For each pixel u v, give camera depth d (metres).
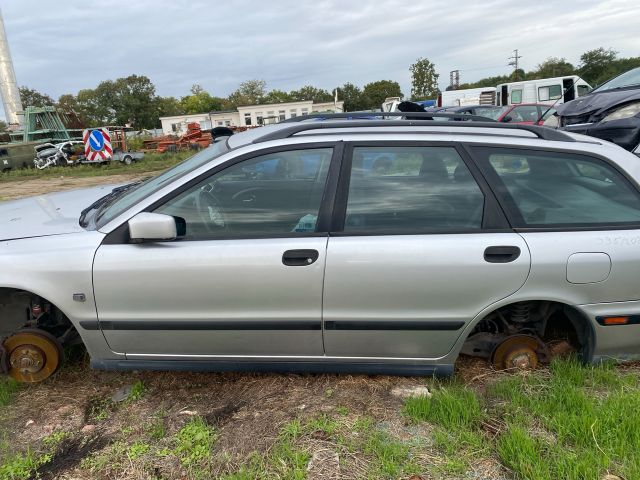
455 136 2.69
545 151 2.68
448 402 2.54
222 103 89.19
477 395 2.72
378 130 2.77
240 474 2.13
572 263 2.53
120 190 3.62
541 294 2.56
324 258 2.52
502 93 20.80
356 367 2.73
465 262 2.50
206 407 2.69
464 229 2.57
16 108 35.44
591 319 2.64
